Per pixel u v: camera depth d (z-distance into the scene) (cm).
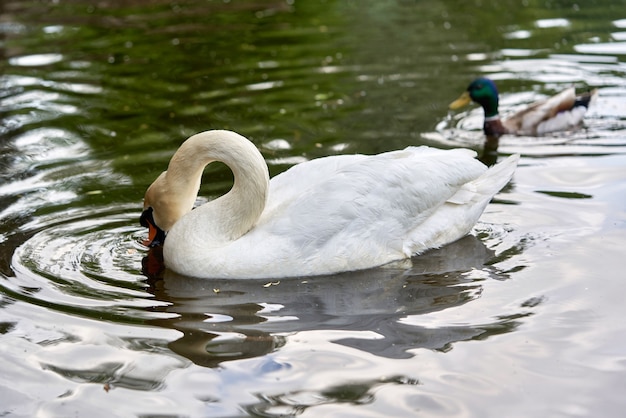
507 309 698
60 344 652
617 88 1316
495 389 586
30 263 802
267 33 1698
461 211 842
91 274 783
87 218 910
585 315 682
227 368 617
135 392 589
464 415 558
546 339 648
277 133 1154
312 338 660
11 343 654
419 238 822
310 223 780
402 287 752
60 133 1179
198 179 830
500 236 844
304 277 780
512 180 989
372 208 795
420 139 1133
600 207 895
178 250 787
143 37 1688
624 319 674
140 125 1203
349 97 1302
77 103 1303
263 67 1466
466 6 1872
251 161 784
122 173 1034
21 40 1678
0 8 1959
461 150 870
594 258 781
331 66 1461
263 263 772
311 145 1106
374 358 629
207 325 684
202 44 1627
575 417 554
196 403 575
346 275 784
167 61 1519
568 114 1181
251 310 712
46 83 1405
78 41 1667
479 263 791
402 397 578
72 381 604
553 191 947
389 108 1253
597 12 1773
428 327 673
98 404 576
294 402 573
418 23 1741
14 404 577
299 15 1844
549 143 1122
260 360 628
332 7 1906
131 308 715
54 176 1028
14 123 1220
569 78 1371
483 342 647
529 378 598
